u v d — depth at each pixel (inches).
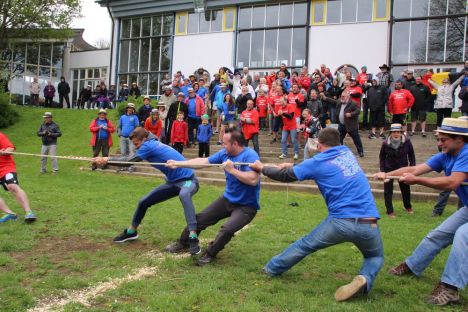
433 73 649.0
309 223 287.4
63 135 727.7
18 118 832.9
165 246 234.5
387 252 227.9
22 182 434.9
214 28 866.1
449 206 354.6
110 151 612.7
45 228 264.2
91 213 305.6
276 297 168.4
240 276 189.6
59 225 271.1
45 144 513.7
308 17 784.3
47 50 1173.1
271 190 427.5
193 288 173.9
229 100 561.9
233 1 837.2
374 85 531.2
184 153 556.4
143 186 426.3
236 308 157.2
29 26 1021.8
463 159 173.6
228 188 210.7
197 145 589.3
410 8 722.8
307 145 458.0
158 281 182.1
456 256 168.2
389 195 320.5
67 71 1196.5
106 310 155.4
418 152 481.4
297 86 518.6
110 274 189.5
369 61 741.9
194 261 207.6
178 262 205.8
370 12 743.1
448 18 701.3
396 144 317.1
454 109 655.1
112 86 923.4
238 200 206.2
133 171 519.5
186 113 556.7
